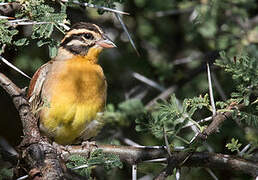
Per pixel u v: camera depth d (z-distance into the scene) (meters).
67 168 8.12
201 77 14.19
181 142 12.05
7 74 12.86
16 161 9.66
